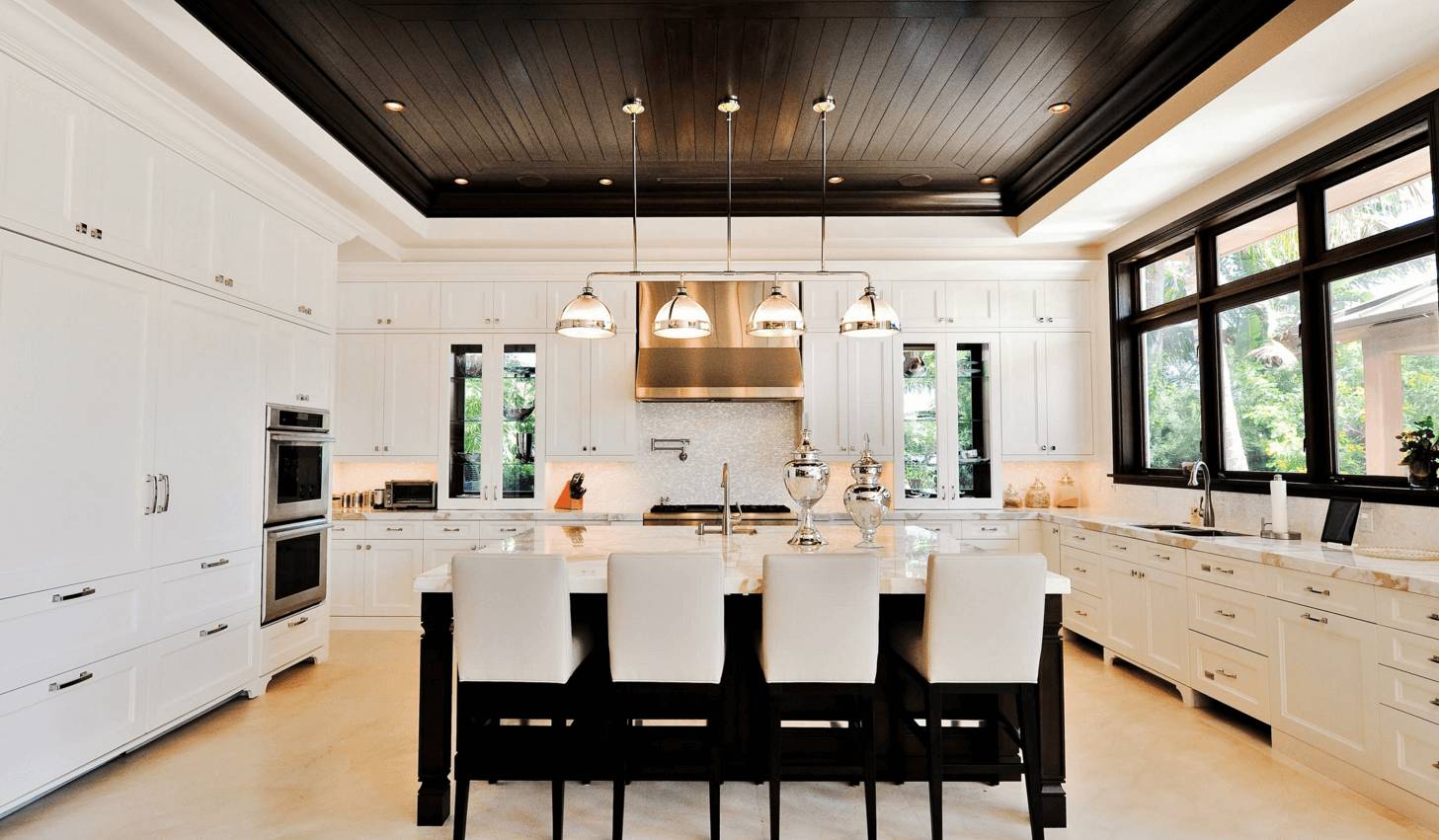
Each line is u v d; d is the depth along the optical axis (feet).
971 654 7.77
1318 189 11.76
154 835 8.04
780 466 18.97
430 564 17.35
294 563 13.46
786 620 7.80
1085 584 15.42
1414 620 8.04
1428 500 9.65
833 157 14.69
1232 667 10.99
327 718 11.57
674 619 7.82
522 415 17.84
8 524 7.99
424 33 10.21
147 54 9.27
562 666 7.83
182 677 10.62
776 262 17.92
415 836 8.08
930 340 18.04
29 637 8.24
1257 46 9.50
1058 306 18.20
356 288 17.93
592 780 9.41
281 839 7.98
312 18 9.83
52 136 8.49
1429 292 10.06
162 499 10.19
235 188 11.76
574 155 14.58
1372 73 9.62
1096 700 12.55
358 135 13.20
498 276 17.89
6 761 7.99
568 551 9.76
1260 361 13.28
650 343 17.74
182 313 10.59
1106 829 8.22
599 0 9.43
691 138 13.75
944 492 17.85
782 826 8.31
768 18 9.84
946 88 11.79
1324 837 7.97
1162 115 11.55
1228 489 13.50
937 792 7.79
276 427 12.80
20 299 8.11
